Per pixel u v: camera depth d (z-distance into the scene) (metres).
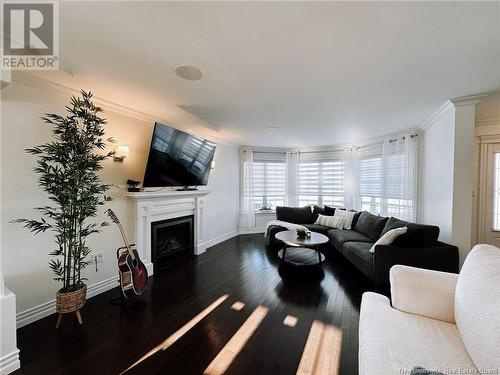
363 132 4.16
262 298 2.57
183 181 3.74
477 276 1.20
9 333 1.55
